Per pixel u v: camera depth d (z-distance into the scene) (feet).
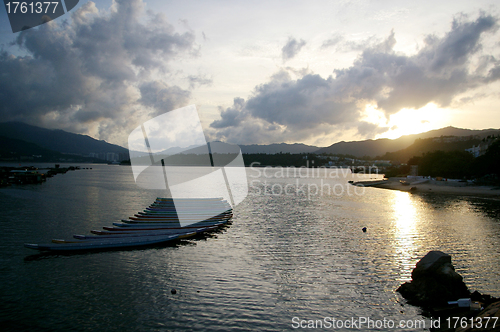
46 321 39.86
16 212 113.39
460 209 149.28
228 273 56.95
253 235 85.35
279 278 55.11
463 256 68.74
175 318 41.29
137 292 48.60
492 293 49.70
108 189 204.85
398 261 65.21
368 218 117.50
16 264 59.93
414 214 130.62
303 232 90.38
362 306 45.47
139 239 73.41
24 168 354.54
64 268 58.18
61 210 119.24
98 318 40.81
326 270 59.36
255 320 41.39
